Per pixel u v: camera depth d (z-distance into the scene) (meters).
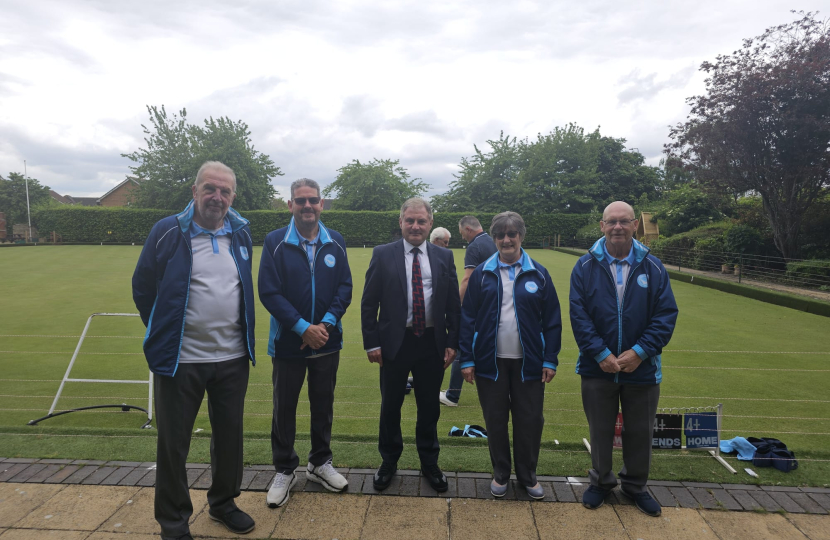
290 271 2.48
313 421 2.56
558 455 2.96
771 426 3.90
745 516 2.32
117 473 2.64
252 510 2.37
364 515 2.33
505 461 2.52
